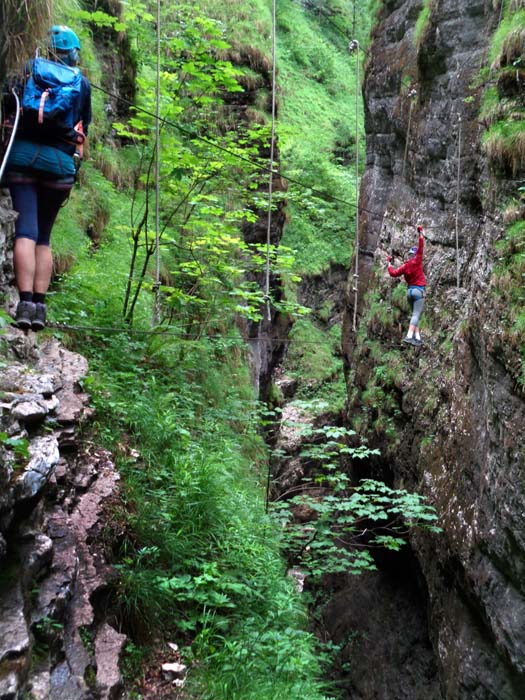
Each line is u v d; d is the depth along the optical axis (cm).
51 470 390
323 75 4006
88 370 710
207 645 484
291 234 2977
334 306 3047
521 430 620
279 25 3938
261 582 593
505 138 748
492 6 990
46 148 398
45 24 424
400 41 1426
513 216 720
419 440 1033
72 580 396
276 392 2208
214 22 973
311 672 573
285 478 1753
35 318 409
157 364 920
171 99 997
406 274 952
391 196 1409
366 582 1305
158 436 676
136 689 416
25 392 462
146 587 477
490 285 729
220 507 636
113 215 1202
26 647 304
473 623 769
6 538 353
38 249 420
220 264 1100
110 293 955
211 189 1380
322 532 820
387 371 1219
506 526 636
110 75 1356
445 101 1117
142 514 540
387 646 1124
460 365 890
